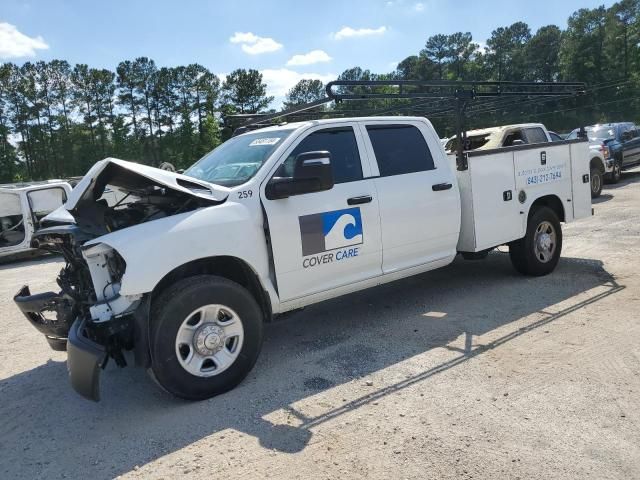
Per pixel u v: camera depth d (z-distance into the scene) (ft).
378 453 10.49
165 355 12.64
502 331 16.55
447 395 12.64
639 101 193.26
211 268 14.48
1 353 18.72
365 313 19.61
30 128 258.37
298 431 11.55
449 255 19.34
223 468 10.39
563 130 146.51
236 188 14.37
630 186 53.78
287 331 18.30
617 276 21.39
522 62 340.80
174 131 274.77
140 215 14.20
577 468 9.57
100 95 267.80
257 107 289.12
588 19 285.84
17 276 36.06
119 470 10.67
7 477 10.80
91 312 12.74
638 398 11.86
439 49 358.43
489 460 9.98
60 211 16.01
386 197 17.03
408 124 18.57
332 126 16.56
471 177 19.40
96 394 12.12
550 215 22.39
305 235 15.16
